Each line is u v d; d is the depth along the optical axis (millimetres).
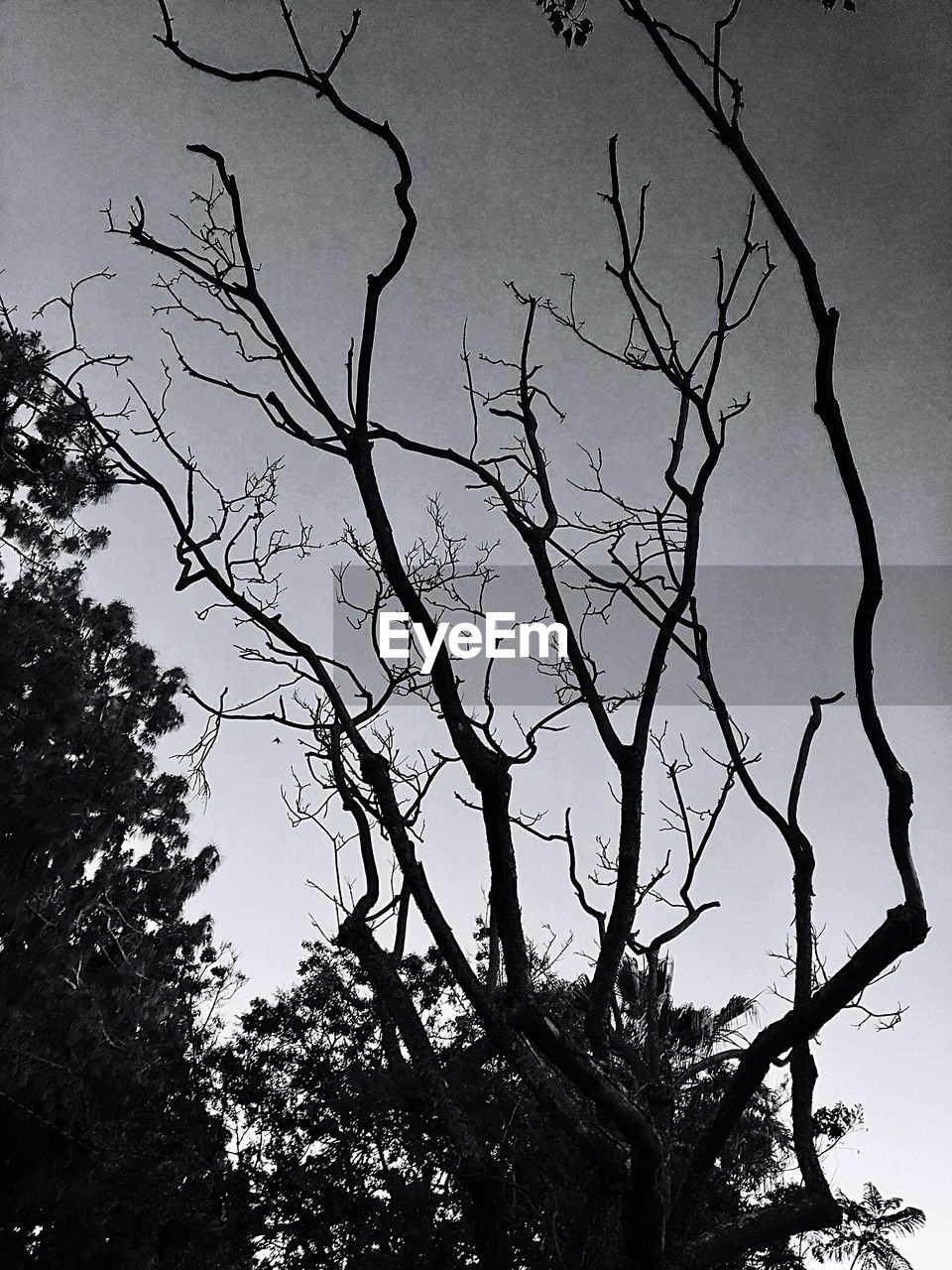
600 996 7625
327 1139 14781
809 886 7836
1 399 11469
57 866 21953
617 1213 7207
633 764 7492
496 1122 10578
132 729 25781
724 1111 6715
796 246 5613
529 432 7617
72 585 25719
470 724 6617
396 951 8016
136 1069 20062
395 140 6301
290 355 6594
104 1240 17688
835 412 5660
